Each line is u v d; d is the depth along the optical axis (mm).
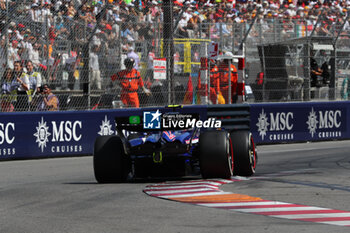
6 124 42719
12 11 43406
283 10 75312
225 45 56125
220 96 52875
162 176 27219
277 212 18656
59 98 45406
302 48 57312
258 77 55906
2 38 42875
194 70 50656
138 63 47938
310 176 28562
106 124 45656
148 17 49000
